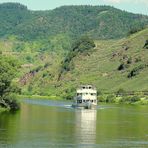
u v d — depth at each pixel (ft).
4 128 539.70
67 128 556.10
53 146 435.12
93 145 442.50
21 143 446.60
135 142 460.96
